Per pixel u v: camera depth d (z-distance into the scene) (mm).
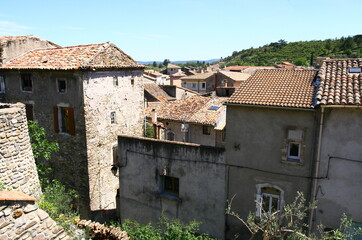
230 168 12648
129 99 19172
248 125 12047
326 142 10758
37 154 14195
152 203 14703
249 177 12352
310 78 12664
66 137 17391
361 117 10180
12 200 5895
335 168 10773
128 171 15188
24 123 10516
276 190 12031
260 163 12039
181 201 13867
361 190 10531
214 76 56469
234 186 12680
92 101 16578
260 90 12547
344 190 10766
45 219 6555
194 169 13375
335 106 10086
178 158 13648
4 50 19375
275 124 11531
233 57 159250
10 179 9781
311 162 11109
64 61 17047
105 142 17703
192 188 13555
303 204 10984
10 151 9805
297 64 91438
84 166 16906
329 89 10977
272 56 120250
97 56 16766
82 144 16703
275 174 11820
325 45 112688
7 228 5773
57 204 10977
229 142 12508
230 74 55594
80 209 17688
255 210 12367
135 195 15180
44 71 17281
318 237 11312
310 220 11305
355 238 10516
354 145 10406
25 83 18938
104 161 17797
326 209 11125
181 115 21531
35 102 18453
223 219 13102
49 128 18125
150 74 79562
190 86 60156
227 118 12430
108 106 17656
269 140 11734
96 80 16719
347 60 12711
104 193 18016
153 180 14461
